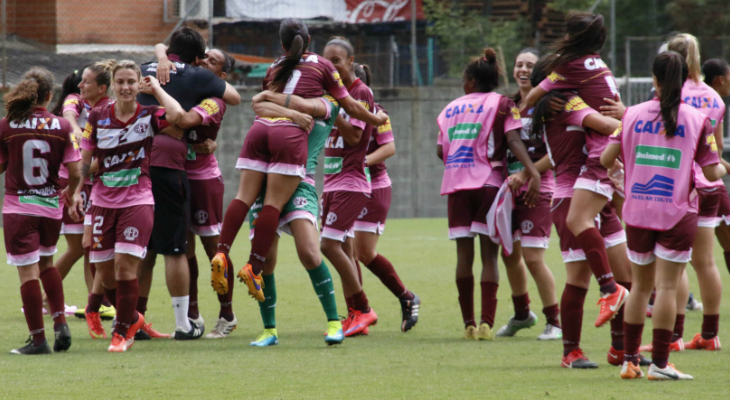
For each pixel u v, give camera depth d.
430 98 67.19
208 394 14.08
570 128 18.22
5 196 18.62
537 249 21.22
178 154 20.36
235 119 63.75
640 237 15.89
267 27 71.12
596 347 19.77
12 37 66.94
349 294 22.05
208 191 22.02
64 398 13.71
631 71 68.00
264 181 19.44
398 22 75.81
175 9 69.25
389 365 17.08
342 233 21.86
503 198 20.48
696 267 19.62
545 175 21.52
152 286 30.81
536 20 83.31
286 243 47.62
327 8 74.00
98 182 19.38
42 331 18.58
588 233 17.16
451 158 21.41
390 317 24.86
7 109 18.53
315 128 19.58
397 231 54.81
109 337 21.44
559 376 15.91
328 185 22.39
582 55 18.47
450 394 14.11
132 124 19.02
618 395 14.07
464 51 69.25
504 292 30.11
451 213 21.41
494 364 17.33
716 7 82.62
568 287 17.28
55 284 18.75
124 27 68.31
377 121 20.45
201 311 25.81
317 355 18.39
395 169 67.19
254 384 14.96
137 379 15.41
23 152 18.38
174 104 19.48
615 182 17.42
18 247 18.41
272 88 19.11
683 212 15.56
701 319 24.50
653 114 15.85
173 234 20.55
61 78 60.94
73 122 23.50
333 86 19.52
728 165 20.22
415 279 32.75
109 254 19.62
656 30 85.12
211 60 22.70
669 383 15.20
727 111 66.19
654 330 15.76
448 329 22.77
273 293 19.98
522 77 21.55
